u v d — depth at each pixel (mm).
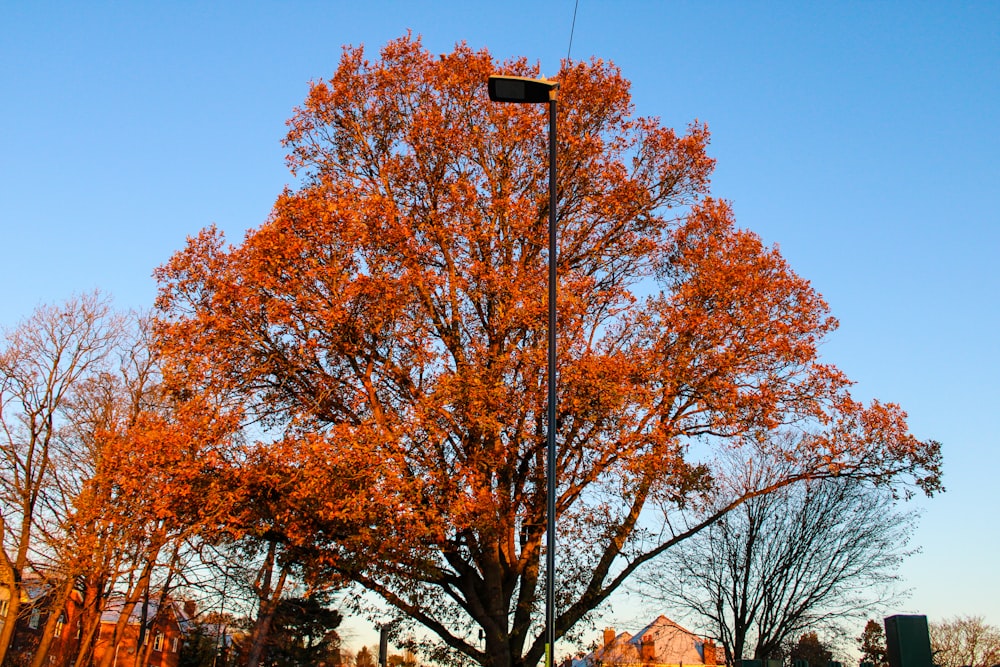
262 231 17938
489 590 18406
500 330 18266
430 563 17000
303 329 18109
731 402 18469
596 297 19594
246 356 18359
